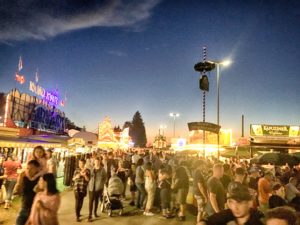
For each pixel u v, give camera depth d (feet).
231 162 62.13
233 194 11.14
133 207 43.98
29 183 22.49
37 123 120.47
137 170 42.86
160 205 43.11
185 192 37.32
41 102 124.47
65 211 39.73
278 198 20.13
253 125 111.65
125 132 168.25
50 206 16.48
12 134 55.88
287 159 55.98
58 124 144.97
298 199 20.38
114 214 38.99
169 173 41.09
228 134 99.04
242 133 130.41
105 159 47.91
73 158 65.41
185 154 98.94
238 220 11.17
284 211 9.11
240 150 104.47
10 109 100.22
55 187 17.02
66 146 69.00
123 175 47.65
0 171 38.70
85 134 96.53
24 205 22.45
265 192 26.35
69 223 33.86
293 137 110.93
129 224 34.50
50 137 65.62
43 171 23.12
